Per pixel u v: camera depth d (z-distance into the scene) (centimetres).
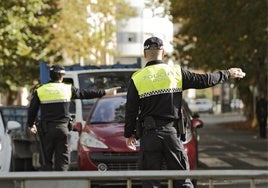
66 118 1992
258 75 6288
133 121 1325
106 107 2338
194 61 5934
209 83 1319
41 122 1994
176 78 1321
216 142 5197
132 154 2038
